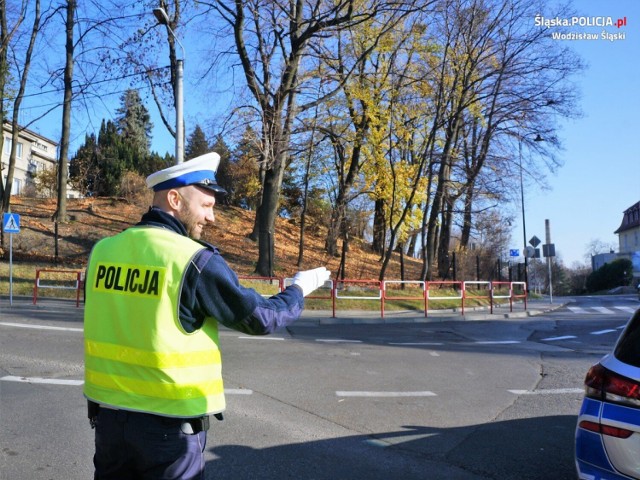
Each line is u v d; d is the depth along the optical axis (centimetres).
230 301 217
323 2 2133
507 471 473
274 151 1988
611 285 5644
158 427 210
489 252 3456
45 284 1950
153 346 210
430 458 499
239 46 2011
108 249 232
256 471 458
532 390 770
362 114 2362
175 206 241
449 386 779
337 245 3306
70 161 3922
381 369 878
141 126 5244
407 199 2538
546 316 2064
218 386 224
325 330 1434
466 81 2308
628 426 319
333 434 555
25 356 864
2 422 555
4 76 2442
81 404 619
